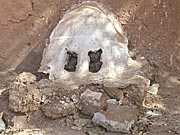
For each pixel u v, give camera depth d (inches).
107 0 80.9
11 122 63.3
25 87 65.2
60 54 73.4
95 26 74.7
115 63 72.4
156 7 80.9
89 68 73.2
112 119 59.8
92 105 63.3
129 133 59.2
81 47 73.2
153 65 79.4
